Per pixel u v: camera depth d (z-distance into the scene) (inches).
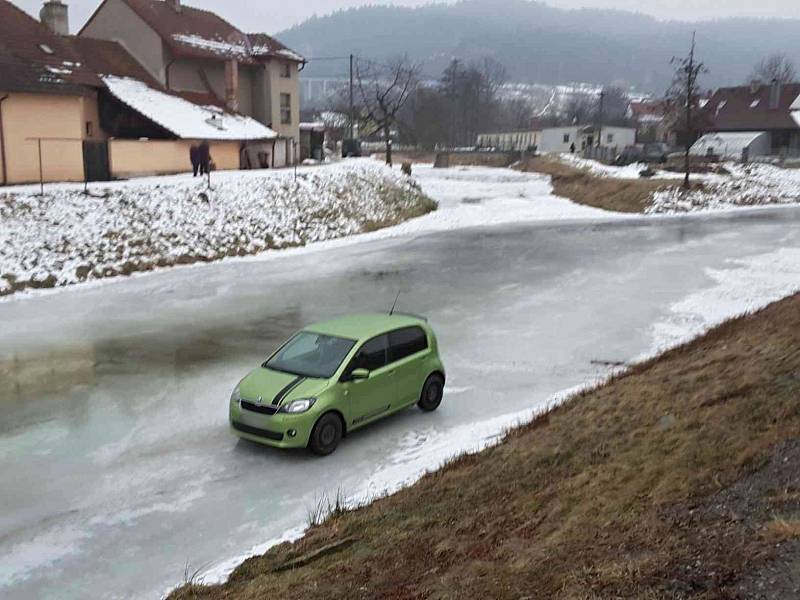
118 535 337.1
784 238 1364.4
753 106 3179.1
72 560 316.8
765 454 271.6
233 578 290.8
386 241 1355.8
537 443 384.2
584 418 410.3
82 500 370.9
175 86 1766.7
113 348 660.1
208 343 677.9
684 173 2213.3
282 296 884.6
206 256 1114.7
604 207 1929.1
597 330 717.3
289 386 422.6
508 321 757.3
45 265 932.0
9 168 1176.2
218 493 377.4
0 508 363.3
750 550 201.9
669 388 423.5
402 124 3688.5
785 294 854.5
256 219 1261.1
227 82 1847.9
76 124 1273.4
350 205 1492.4
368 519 326.6
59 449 434.9
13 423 477.7
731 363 444.5
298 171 1534.2
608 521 255.8
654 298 857.5
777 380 366.3
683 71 2170.3
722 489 253.4
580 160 2610.7
